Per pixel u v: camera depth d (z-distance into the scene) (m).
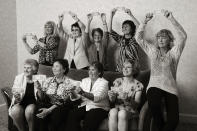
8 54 4.14
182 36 2.93
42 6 4.09
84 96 2.65
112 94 2.67
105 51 3.60
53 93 2.79
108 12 3.73
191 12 3.40
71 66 3.71
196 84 3.50
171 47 2.90
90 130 2.56
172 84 2.82
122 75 2.98
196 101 3.53
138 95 2.68
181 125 3.50
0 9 3.93
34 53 3.86
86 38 3.77
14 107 2.78
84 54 3.66
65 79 2.84
